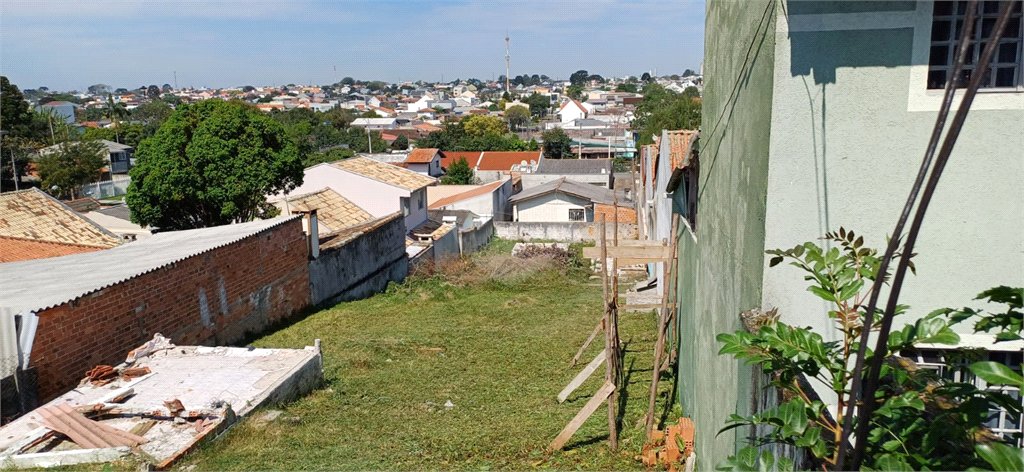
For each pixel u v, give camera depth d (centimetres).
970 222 446
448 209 3300
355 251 1973
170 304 1194
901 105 435
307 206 2325
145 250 1350
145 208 1895
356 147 6744
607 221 3027
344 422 935
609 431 905
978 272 452
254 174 1922
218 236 1462
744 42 528
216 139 1888
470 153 5672
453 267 2297
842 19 430
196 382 955
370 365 1236
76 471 696
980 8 427
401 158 5762
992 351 461
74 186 4469
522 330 1540
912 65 430
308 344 1389
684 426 803
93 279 1076
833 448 303
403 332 1522
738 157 547
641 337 1459
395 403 1035
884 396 300
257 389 936
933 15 432
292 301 1653
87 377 941
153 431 805
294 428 880
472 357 1307
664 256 1069
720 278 633
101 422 821
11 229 1845
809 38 437
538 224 3120
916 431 286
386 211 2708
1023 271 448
